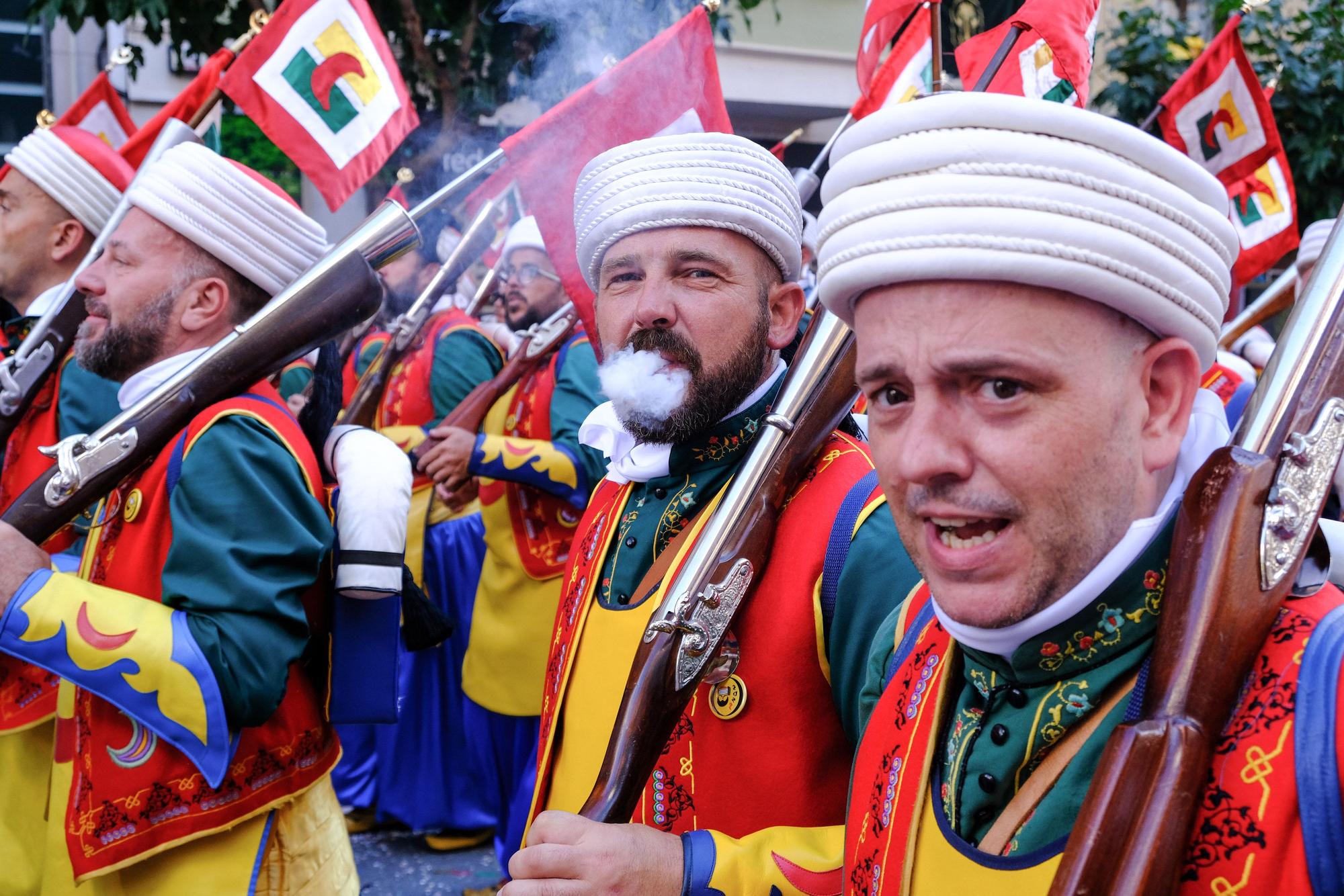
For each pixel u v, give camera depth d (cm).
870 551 115
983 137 70
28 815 183
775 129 851
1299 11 680
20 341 238
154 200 168
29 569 148
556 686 141
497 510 311
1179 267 71
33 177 229
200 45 554
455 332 367
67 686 165
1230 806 65
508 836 223
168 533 155
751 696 119
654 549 133
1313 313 73
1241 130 319
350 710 167
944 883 80
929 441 73
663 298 128
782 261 134
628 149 131
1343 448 71
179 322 171
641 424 131
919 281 72
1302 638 67
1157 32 687
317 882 168
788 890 109
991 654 80
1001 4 492
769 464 122
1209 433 80
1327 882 62
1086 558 73
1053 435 71
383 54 243
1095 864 64
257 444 154
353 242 162
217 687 146
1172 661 67
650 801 125
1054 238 69
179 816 153
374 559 167
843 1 837
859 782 94
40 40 733
